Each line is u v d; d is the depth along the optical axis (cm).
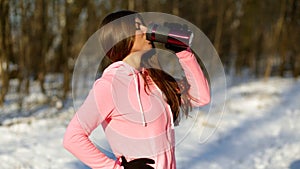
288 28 1686
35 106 956
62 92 1084
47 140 684
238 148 701
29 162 570
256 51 1806
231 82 1505
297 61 1662
